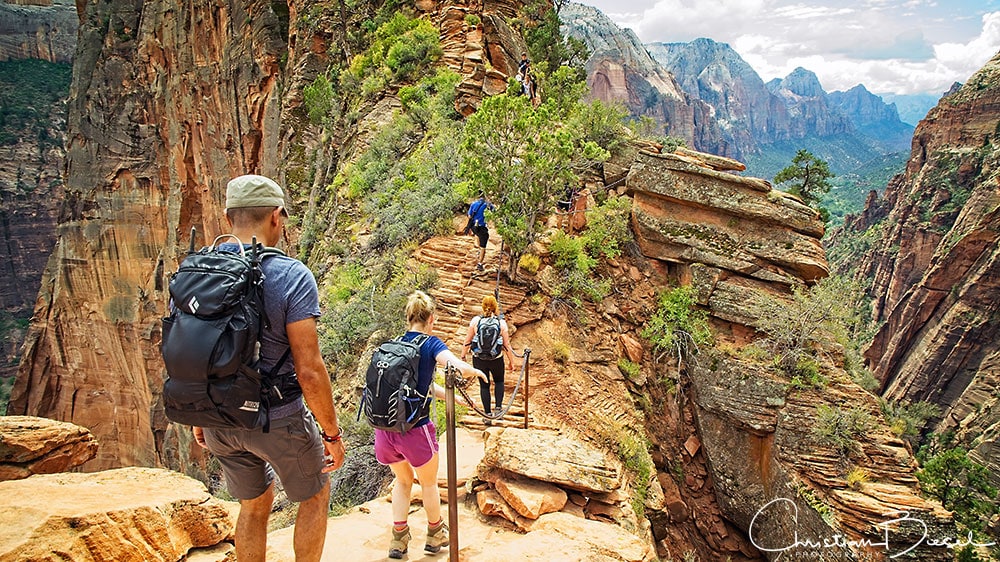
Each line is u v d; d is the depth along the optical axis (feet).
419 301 18.48
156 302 180.65
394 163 69.00
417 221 53.78
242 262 10.85
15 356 356.38
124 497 13.82
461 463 27.17
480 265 46.91
